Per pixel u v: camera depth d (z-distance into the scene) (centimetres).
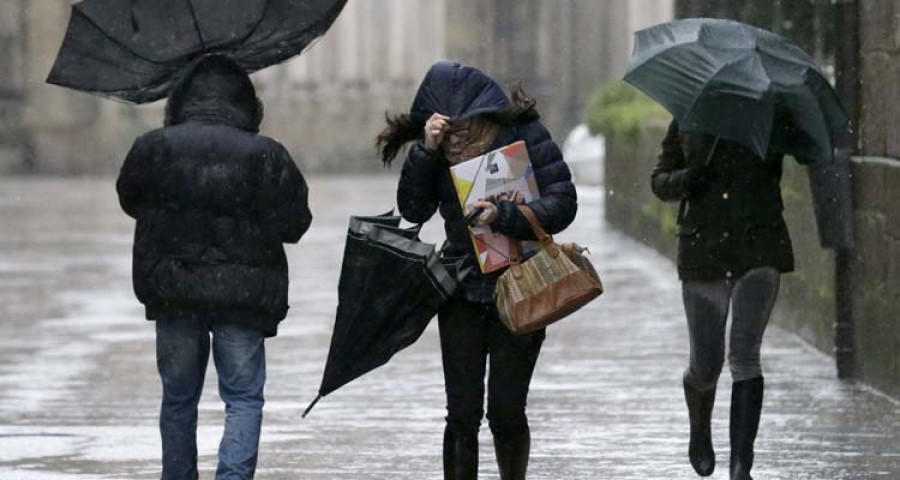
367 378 3991
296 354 4419
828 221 3509
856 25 3791
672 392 3712
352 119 18588
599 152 14225
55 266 7306
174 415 2297
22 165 17688
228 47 2305
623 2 18662
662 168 2602
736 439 2536
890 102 3550
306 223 2275
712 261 2534
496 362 2217
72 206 12062
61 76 2306
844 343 3850
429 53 18800
